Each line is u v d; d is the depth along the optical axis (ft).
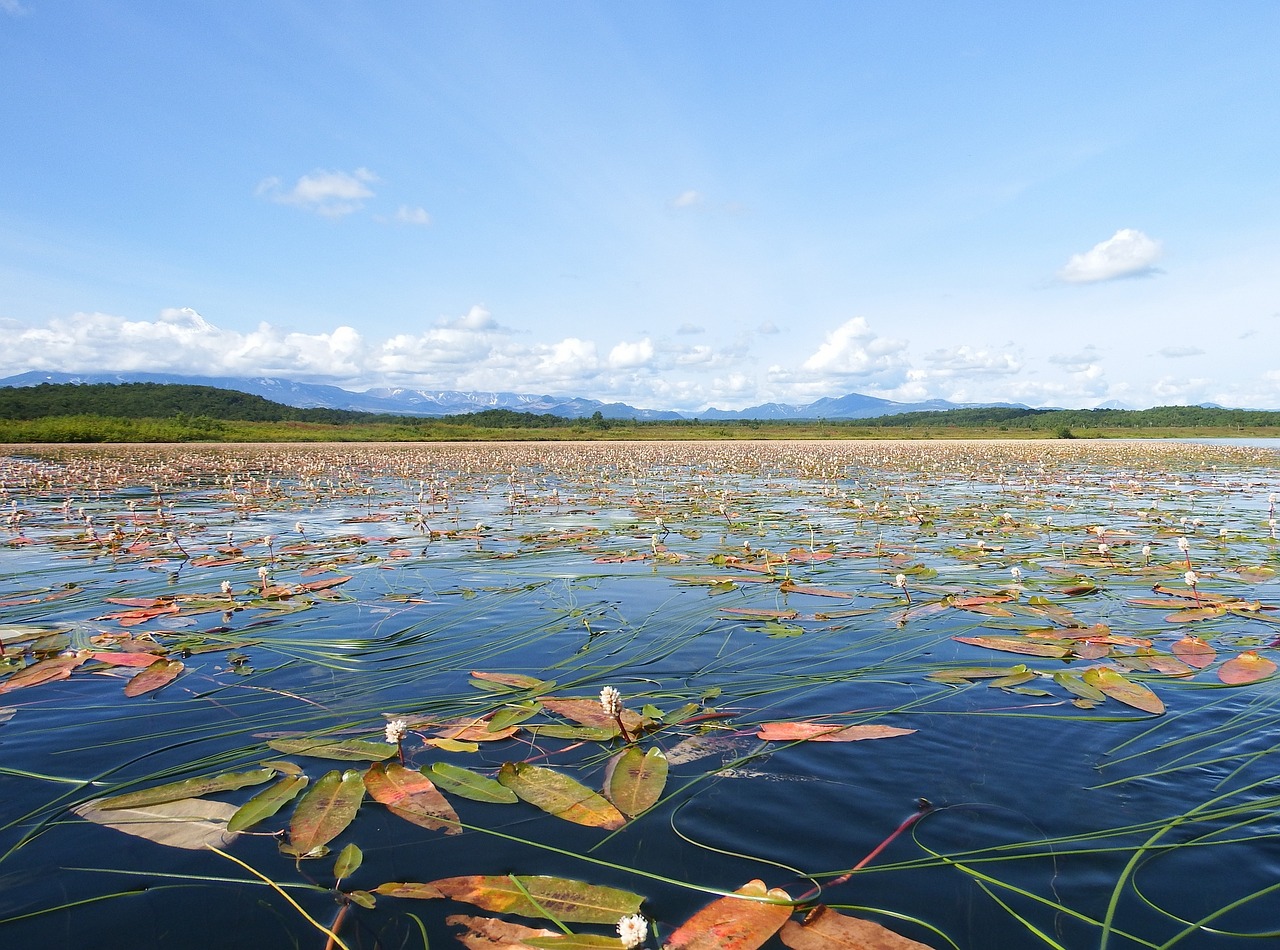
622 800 9.62
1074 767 10.52
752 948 6.86
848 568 25.48
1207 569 24.25
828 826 9.07
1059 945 6.95
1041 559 26.58
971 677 14.21
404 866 8.34
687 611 19.77
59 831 9.14
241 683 14.48
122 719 12.69
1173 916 7.42
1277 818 9.14
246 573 25.40
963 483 61.67
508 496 51.96
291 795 9.84
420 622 18.88
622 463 92.84
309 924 7.39
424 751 11.36
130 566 26.55
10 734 12.04
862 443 177.99
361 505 46.37
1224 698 13.02
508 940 7.04
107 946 7.13
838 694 13.53
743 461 97.40
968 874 8.11
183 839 8.97
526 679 14.44
